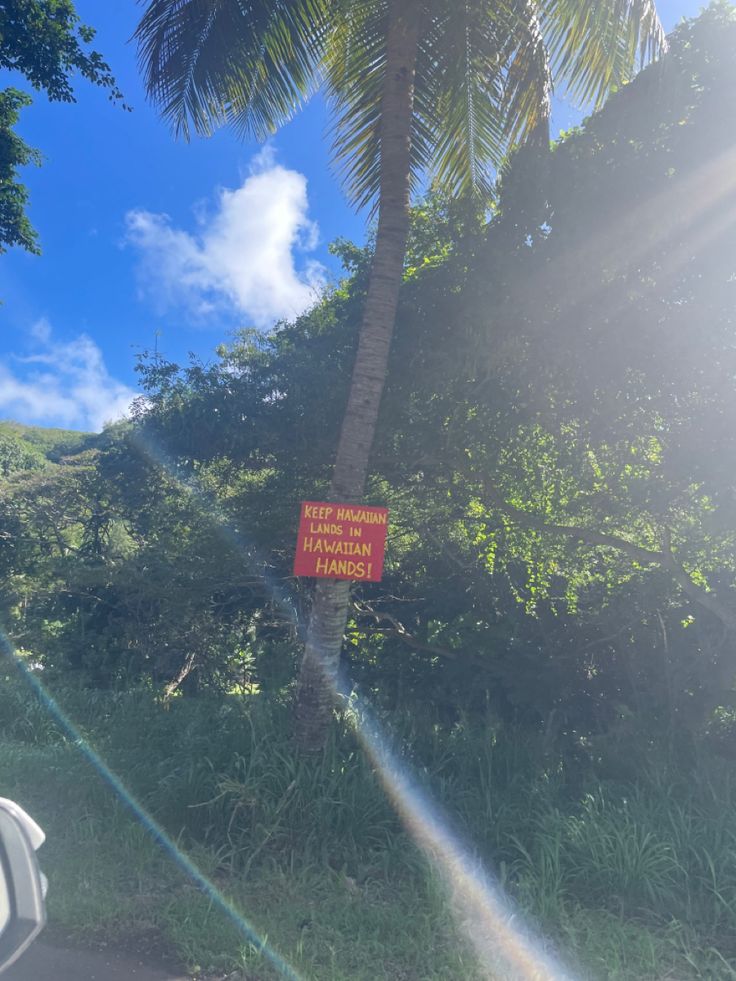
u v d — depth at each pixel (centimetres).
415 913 475
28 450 4222
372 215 845
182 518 986
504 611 844
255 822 556
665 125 732
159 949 427
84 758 693
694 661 731
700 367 673
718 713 724
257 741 629
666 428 711
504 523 820
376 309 694
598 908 489
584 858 514
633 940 448
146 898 479
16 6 1217
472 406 762
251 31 777
